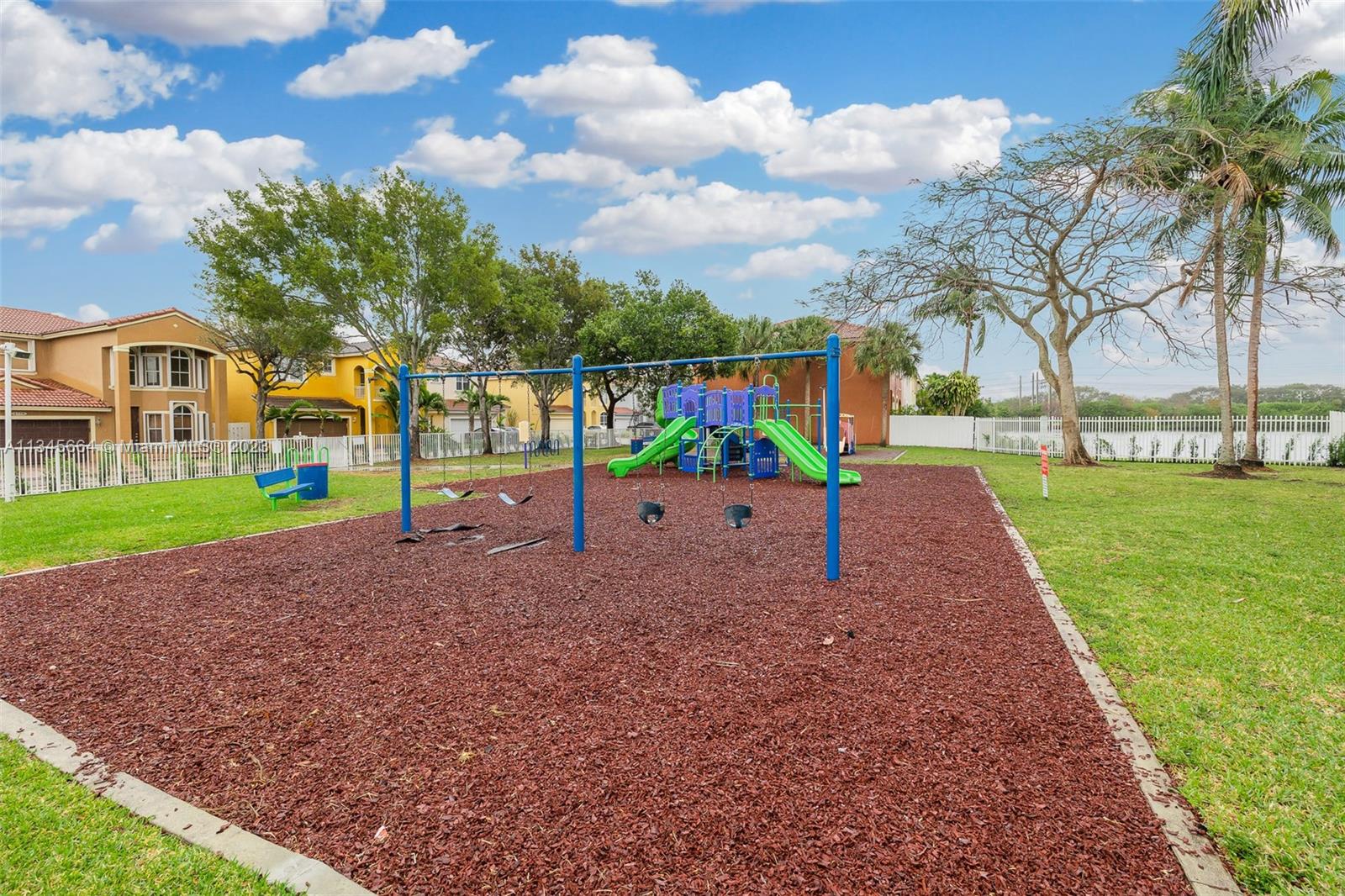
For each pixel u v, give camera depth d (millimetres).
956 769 2734
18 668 4035
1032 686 3566
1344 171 15047
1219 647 4121
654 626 4641
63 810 2564
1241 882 2111
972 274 18562
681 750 2920
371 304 21750
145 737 3154
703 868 2158
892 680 3664
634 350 28516
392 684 3727
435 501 12055
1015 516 9398
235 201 21047
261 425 32562
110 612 5168
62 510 10922
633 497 12414
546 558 6863
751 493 11594
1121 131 15273
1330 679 3645
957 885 2068
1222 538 7594
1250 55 14461
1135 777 2682
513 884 2111
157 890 2123
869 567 6348
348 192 22203
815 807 2479
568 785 2658
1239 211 15680
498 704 3436
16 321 29438
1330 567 6180
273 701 3535
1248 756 2852
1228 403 15742
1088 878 2105
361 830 2416
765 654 4086
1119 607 4984
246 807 2576
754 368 15734
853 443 25547
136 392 28844
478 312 24547
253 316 21359
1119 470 17453
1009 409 43312
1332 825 2387
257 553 7285
